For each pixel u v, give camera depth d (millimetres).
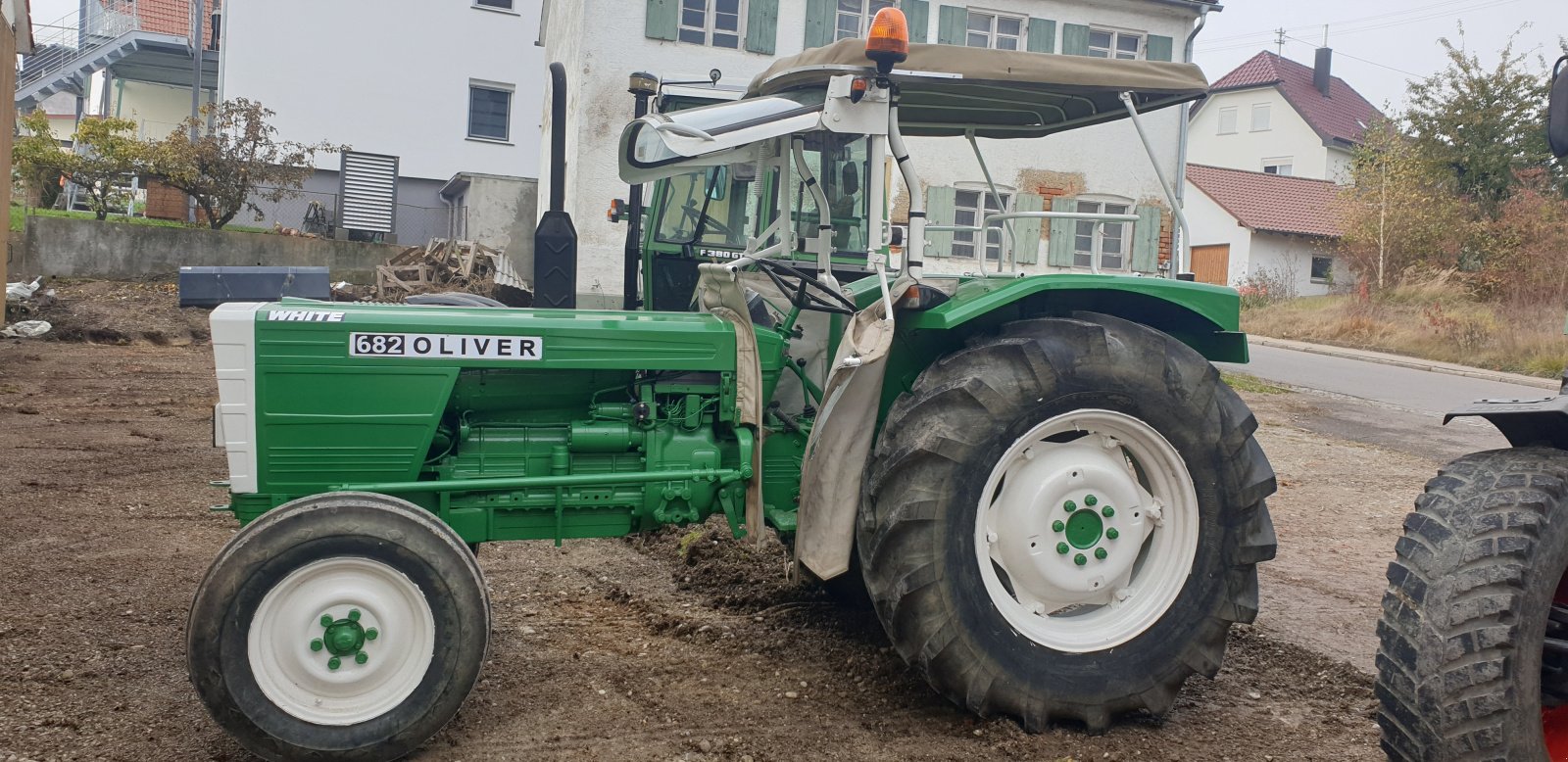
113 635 3791
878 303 3346
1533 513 2537
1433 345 18828
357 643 2889
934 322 3303
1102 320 3420
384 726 2879
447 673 2918
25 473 6281
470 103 24375
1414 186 24953
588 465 3527
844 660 3775
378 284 15789
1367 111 42969
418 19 23703
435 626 2920
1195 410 3354
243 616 2799
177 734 3045
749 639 3973
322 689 2877
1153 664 3316
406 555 2891
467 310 3527
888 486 3201
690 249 5980
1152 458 3402
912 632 3166
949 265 5762
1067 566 3322
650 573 4824
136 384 9898
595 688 3479
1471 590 2506
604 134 15703
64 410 8461
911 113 4414
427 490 3312
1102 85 3812
